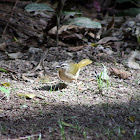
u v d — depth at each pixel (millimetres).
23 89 8961
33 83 9664
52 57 12406
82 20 14906
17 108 7473
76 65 9203
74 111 7281
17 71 10719
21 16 16906
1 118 6852
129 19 17047
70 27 14562
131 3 20406
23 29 15742
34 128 6340
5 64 11430
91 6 19984
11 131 6199
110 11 20062
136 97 8305
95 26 14516
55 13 13812
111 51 13023
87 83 9625
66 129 6336
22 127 6395
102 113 7164
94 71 10812
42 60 11117
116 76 10273
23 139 5871
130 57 12367
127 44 13695
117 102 7914
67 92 8805
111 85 9414
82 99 8180
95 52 12898
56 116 6965
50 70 10906
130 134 6148
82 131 6238
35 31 15531
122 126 6516
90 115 7043
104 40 14094
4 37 15078
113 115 7035
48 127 6367
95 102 7930
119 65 11562
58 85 9422
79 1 19938
